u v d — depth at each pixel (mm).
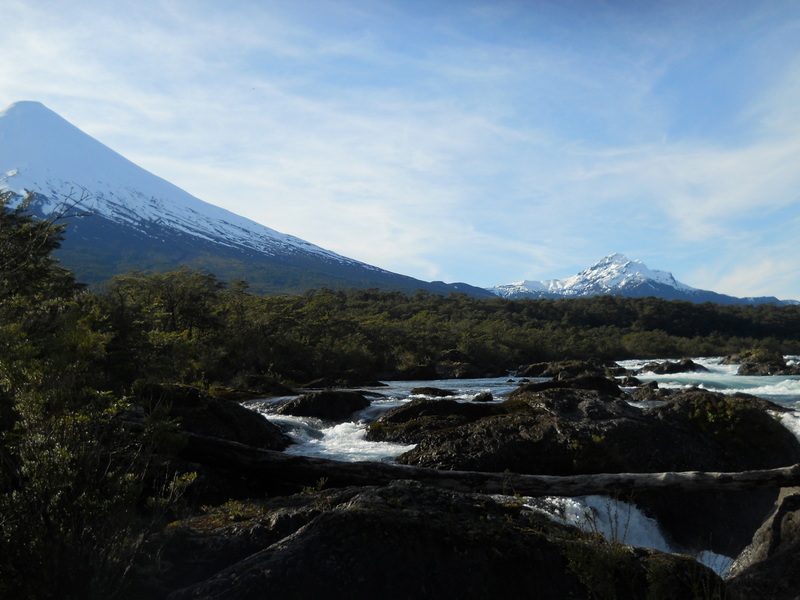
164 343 12508
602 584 4141
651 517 7805
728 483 7355
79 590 3580
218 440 8625
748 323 133750
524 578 4246
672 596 4305
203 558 4328
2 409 4152
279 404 19875
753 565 5164
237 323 54812
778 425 10227
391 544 4078
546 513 6719
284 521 4680
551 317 135125
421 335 74688
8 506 3625
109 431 4344
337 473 8484
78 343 4492
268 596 3707
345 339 63281
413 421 13969
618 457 9570
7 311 6375
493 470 9758
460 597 4027
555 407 11344
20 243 11250
